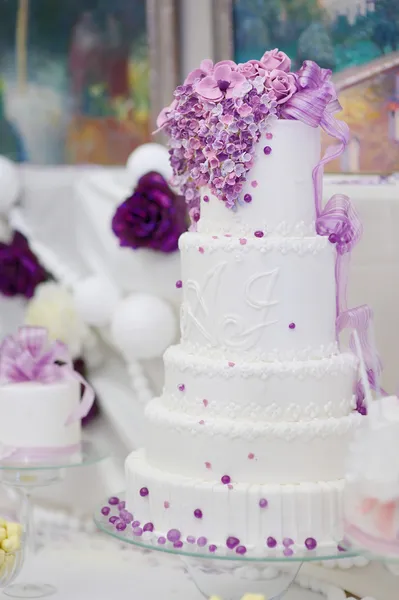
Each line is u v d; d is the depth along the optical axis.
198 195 3.06
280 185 2.84
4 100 5.45
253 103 2.79
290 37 4.16
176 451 2.86
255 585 3.01
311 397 2.80
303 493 2.71
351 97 3.86
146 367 4.39
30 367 3.65
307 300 2.83
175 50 4.90
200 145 2.86
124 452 4.51
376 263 3.52
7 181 4.84
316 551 2.67
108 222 4.43
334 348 2.91
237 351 2.82
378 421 2.53
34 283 4.70
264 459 2.76
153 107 4.95
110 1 5.09
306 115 2.83
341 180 3.83
